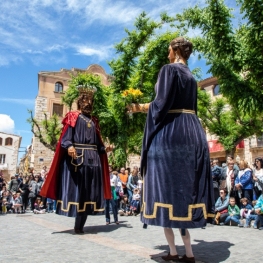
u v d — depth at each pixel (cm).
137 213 1053
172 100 316
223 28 1095
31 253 362
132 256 344
